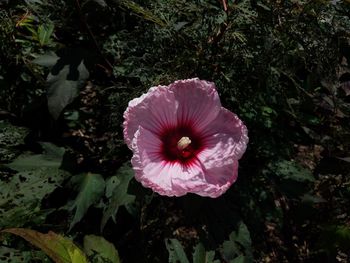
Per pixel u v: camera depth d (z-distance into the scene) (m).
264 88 0.48
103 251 0.36
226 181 0.37
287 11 0.45
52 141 0.51
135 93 0.44
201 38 0.43
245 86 0.46
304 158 0.63
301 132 0.59
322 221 0.57
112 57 0.52
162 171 0.38
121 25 0.53
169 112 0.39
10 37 0.48
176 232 0.53
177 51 0.45
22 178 0.42
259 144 0.49
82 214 0.42
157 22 0.43
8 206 0.39
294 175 0.49
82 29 0.51
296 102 0.52
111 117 0.46
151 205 0.50
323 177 0.62
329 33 0.48
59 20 0.48
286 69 0.49
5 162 0.45
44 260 0.35
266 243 0.56
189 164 0.39
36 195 0.41
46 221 0.46
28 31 0.55
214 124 0.39
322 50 0.48
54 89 0.43
